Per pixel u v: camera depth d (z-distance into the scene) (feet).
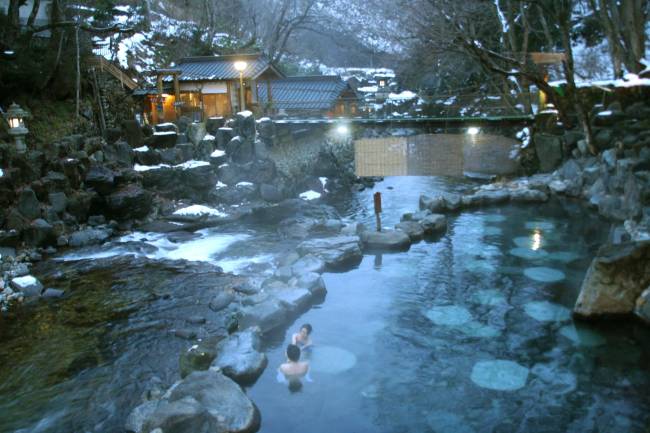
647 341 32.76
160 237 58.13
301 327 34.14
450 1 87.25
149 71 97.14
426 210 64.34
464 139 87.56
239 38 133.59
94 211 62.23
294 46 160.66
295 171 84.94
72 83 72.54
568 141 79.56
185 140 77.92
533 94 88.02
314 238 55.26
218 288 42.34
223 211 70.33
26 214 53.31
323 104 97.45
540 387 28.35
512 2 102.17
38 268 47.73
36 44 76.64
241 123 79.61
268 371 29.99
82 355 31.91
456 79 117.60
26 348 33.01
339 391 28.19
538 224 60.85
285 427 25.07
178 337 34.04
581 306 35.81
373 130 90.07
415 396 27.78
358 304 39.81
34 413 25.98
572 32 114.62
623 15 86.07
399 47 141.18
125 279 44.70
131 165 69.97
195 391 25.85
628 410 26.08
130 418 24.63
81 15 94.22
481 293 41.39
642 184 53.57
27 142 62.28
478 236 56.95
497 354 31.99
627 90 73.87
